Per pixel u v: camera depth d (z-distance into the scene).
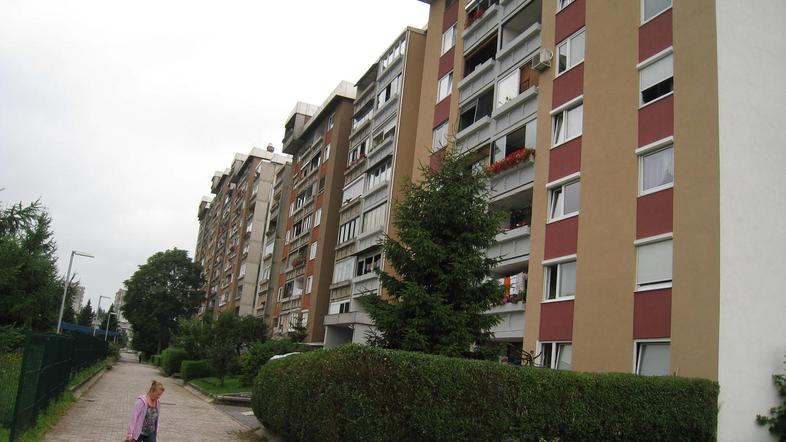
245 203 75.00
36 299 26.97
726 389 12.63
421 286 13.63
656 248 15.02
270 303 54.88
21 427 10.50
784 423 12.66
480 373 10.76
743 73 14.69
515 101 22.02
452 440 10.34
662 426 11.64
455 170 14.87
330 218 41.25
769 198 14.17
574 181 18.44
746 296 13.31
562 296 17.91
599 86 18.08
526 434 10.66
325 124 46.53
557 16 20.83
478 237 14.09
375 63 38.78
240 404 25.72
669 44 15.95
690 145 14.57
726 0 14.96
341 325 32.78
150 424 10.13
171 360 46.16
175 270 83.44
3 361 12.79
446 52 28.67
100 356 36.88
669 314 14.12
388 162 33.56
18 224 27.48
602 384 11.41
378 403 10.62
